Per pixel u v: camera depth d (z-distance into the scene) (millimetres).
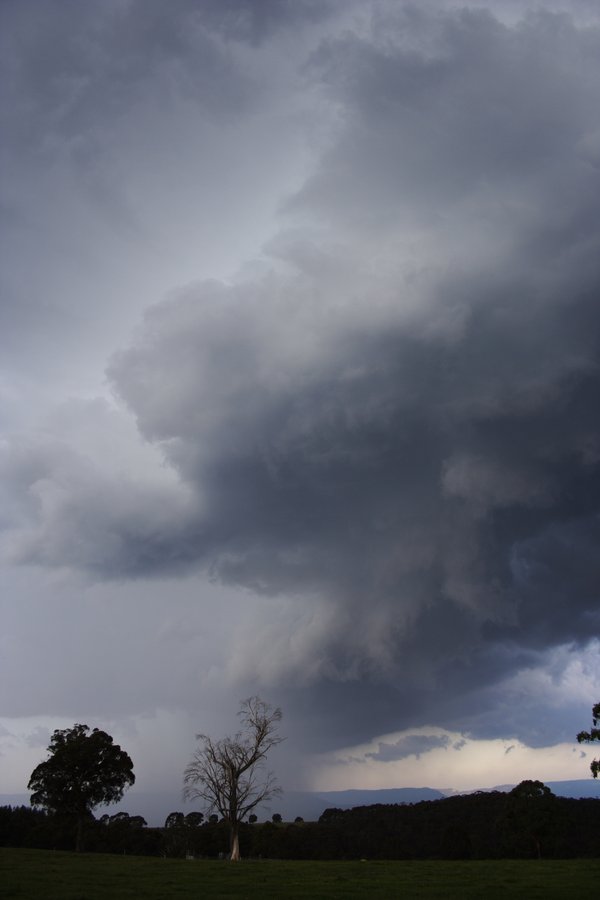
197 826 123125
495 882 41469
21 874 45781
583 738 68375
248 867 55875
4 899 33312
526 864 56312
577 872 47219
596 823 117875
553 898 33531
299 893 36688
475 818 132750
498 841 110938
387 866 56844
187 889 38344
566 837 101938
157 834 120062
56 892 36031
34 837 108438
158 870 51344
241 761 82625
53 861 58688
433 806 146625
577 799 133250
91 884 40219
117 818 120000
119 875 46656
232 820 81375
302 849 120500
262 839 120500
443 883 41406
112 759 92500
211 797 81812
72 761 90625
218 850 118750
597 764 67375
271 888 39125
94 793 91688
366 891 37562
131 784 93562
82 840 92312
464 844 109062
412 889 38312
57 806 91188
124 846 113875
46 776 90875
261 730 84062
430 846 122000
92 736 94500
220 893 36656
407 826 134625
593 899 33062
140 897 34562
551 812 100625
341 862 63188
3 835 108750
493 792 150875
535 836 100438
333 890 38125
